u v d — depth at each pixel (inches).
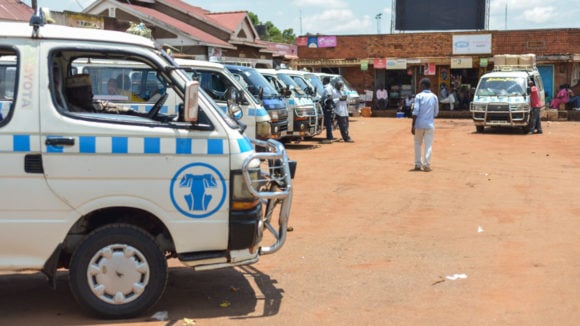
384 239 311.4
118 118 202.4
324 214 367.6
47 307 216.2
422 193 434.6
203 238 204.4
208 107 205.9
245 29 1461.6
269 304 221.1
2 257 198.8
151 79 394.6
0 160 194.9
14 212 196.4
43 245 198.2
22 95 196.4
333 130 941.8
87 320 202.5
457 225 340.2
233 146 204.8
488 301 224.5
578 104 1326.3
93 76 386.9
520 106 905.5
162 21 1183.6
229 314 210.5
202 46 1187.3
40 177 196.1
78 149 196.4
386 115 1454.2
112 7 1205.1
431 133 539.5
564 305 220.2
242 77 616.7
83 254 197.6
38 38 198.2
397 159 623.2
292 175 223.5
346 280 248.8
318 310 215.5
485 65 1432.1
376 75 1553.9
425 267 265.4
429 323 203.9
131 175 198.8
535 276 252.5
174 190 201.5
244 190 205.5
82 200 197.5
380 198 416.2
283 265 269.0
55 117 196.7
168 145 200.5
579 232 323.9
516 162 600.7
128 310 200.7
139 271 200.7
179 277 253.4
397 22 1563.7
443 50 1477.6
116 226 198.2
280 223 217.3
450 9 1536.7
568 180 490.6
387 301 224.8
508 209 381.1
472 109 939.3
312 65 1557.6
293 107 699.4
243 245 207.2
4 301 222.8
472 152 689.6
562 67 1430.9
